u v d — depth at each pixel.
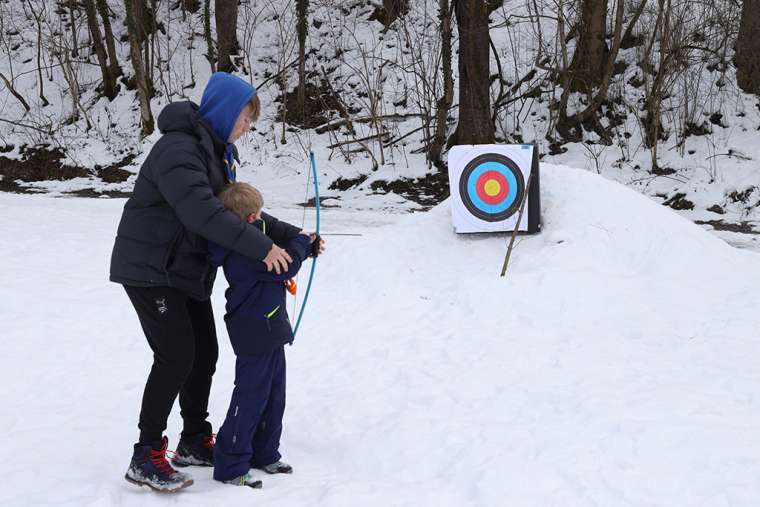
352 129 14.80
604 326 5.19
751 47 13.61
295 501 2.89
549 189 6.62
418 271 6.37
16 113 16.69
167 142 2.88
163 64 17.17
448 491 3.06
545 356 4.71
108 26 16.55
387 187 13.82
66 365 4.75
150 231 2.88
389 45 16.80
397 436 3.64
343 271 6.59
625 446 3.35
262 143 15.53
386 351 4.95
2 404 4.07
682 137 13.35
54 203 10.87
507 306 5.57
